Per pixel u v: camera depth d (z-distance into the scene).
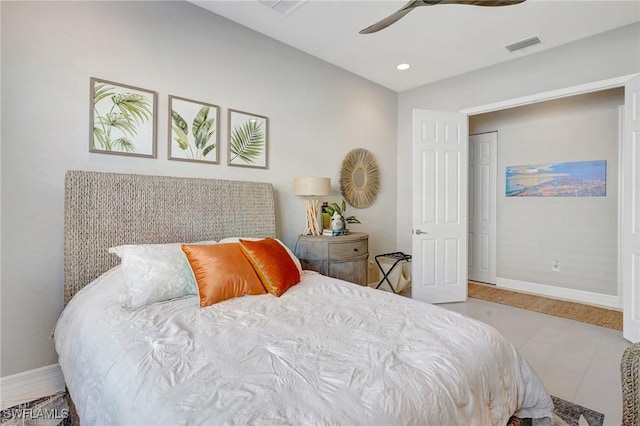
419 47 3.26
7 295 1.88
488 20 2.75
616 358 2.43
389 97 4.43
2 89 1.84
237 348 1.20
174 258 1.91
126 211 2.18
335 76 3.71
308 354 1.15
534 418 1.50
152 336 1.29
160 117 2.42
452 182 3.85
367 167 4.12
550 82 3.25
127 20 2.27
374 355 1.14
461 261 3.90
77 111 2.07
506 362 1.36
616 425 1.68
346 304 1.74
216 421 0.80
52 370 2.03
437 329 1.40
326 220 3.44
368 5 2.57
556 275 4.14
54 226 2.01
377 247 4.30
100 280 1.93
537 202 4.29
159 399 0.90
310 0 2.52
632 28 2.79
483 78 3.74
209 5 2.59
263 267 2.00
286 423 0.79
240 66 2.88
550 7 2.56
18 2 1.88
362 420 0.83
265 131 3.06
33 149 1.93
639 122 2.67
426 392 0.97
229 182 2.72
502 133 4.60
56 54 2.00
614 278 3.70
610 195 3.73
